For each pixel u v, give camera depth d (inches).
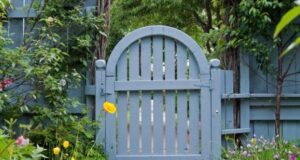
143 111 150.9
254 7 153.9
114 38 325.4
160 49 150.7
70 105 145.9
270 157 136.2
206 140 150.1
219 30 166.7
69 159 130.1
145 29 149.8
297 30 156.3
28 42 145.9
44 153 135.6
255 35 158.9
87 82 153.3
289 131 161.0
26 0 150.7
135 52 150.9
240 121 159.5
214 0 189.5
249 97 159.3
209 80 149.6
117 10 335.3
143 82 150.3
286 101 160.7
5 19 147.9
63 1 149.3
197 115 150.9
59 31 149.5
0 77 140.7
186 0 311.9
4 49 137.4
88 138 144.5
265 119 160.7
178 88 150.3
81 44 144.9
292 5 152.9
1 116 140.0
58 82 142.0
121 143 150.3
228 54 162.7
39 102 145.9
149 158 150.0
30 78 140.4
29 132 134.9
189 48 149.9
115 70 150.4
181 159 149.9
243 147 150.9
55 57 137.4
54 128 138.1
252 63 162.1
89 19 148.6
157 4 315.0
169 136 151.2
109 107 111.7
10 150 69.4
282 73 159.9
